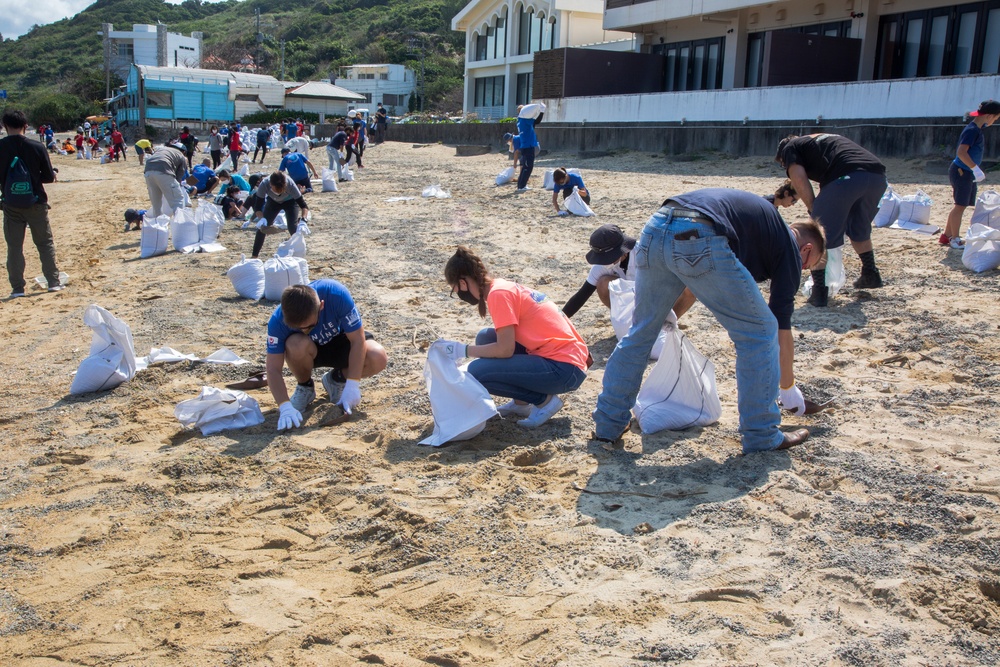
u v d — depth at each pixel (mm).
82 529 3836
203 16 167625
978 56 19016
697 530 3502
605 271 6312
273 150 39844
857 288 7426
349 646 2918
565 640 2846
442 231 11625
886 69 21234
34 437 5004
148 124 62500
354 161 25797
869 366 5582
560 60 26859
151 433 4969
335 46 108625
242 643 2955
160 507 4020
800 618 2883
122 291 9281
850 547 3301
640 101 23203
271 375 5008
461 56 97312
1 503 4160
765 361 4121
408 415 5074
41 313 8602
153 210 13992
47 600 3289
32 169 9438
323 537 3684
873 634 2773
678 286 4223
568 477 4141
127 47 94125
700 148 20438
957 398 4891
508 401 5266
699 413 4715
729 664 2666
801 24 23297
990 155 14703
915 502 3633
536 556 3395
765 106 19562
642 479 4051
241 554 3576
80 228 15734
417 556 3445
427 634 2955
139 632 3057
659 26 28281
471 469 4234
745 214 4113
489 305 4699
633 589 3107
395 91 75938
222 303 8328
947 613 2867
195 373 6027
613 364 4449
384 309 7637
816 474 3975
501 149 27125
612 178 16906
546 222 11930
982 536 3285
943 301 6926
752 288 4020
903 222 10070
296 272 8344
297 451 4605
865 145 16734
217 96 65562
